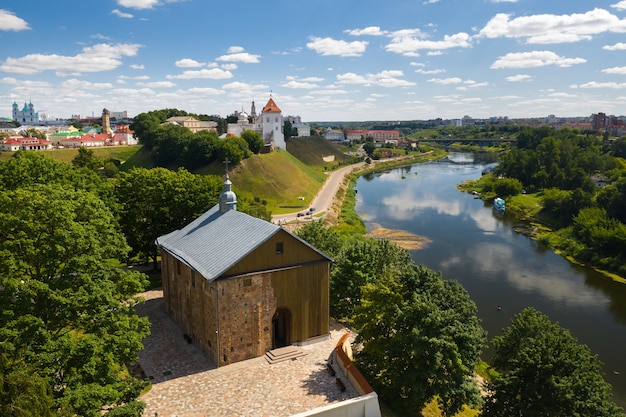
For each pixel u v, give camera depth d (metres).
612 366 57.84
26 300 29.80
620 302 77.38
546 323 43.06
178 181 68.69
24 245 31.00
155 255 70.00
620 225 99.00
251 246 43.84
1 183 53.53
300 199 150.38
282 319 48.47
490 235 118.38
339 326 53.66
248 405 37.38
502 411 38.12
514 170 178.12
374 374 41.09
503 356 44.09
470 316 41.47
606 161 176.12
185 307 50.00
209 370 42.75
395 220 135.00
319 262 47.12
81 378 28.69
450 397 38.00
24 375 23.09
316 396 38.62
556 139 189.62
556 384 35.19
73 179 60.81
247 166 160.12
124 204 65.69
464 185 195.00
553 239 112.31
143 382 32.53
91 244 33.47
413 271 43.81
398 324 39.25
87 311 32.28
